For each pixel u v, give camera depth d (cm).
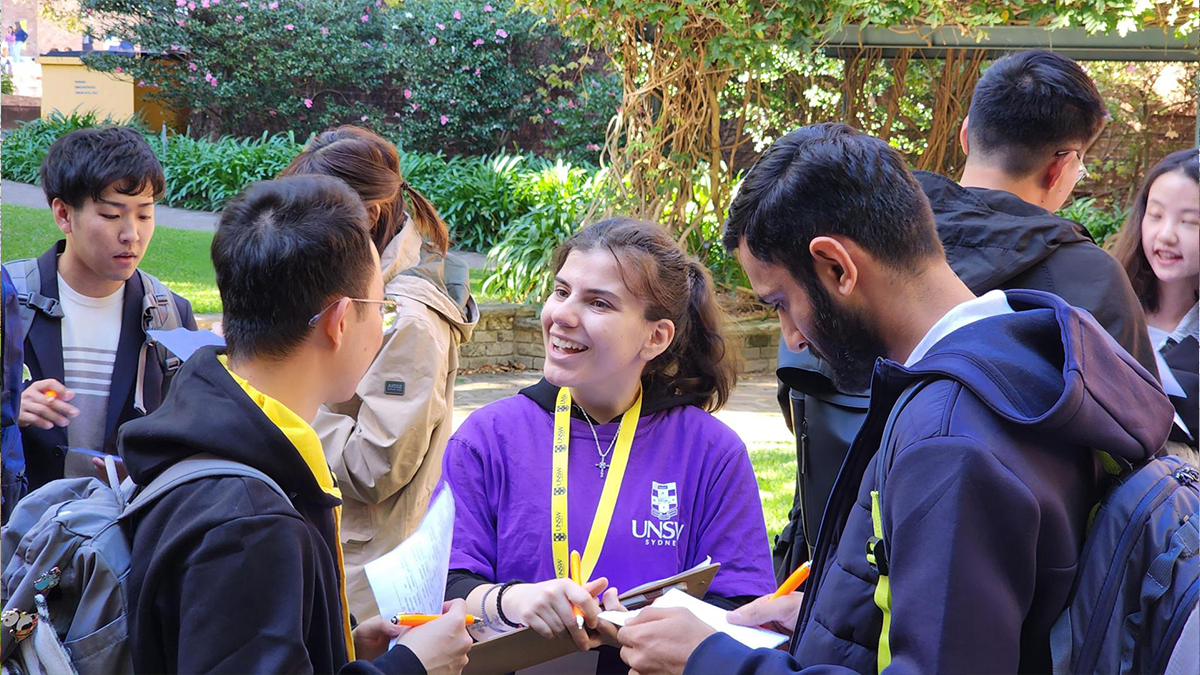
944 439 120
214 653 124
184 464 136
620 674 191
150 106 1708
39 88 1595
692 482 211
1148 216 257
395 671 146
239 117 1703
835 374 148
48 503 150
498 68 1688
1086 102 225
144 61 1655
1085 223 1107
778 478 573
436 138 1691
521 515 206
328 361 151
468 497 208
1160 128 1140
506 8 1688
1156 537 123
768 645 165
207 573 126
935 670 112
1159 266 255
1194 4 629
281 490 136
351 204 153
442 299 246
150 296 273
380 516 239
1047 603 124
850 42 741
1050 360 133
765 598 178
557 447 211
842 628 132
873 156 138
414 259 250
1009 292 147
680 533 207
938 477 118
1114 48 698
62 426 249
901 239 137
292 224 146
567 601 177
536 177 1298
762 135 988
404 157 1370
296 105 1681
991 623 114
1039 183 231
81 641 131
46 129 1457
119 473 247
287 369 148
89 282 266
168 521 131
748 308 935
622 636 157
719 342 221
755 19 728
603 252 206
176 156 1411
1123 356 137
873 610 129
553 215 1034
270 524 130
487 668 180
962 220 218
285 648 126
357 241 151
